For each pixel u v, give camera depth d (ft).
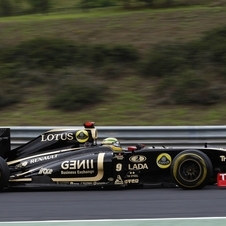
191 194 94.99
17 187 105.70
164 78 211.41
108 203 88.58
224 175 102.22
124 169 104.47
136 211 81.35
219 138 143.02
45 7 344.28
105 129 145.79
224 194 94.22
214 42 236.02
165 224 71.82
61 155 108.06
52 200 93.45
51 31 273.95
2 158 103.81
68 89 202.28
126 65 231.71
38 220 76.95
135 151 105.81
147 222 73.15
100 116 185.88
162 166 104.17
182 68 220.23
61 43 247.50
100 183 104.17
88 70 229.25
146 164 104.68
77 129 111.24
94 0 337.52
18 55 243.40
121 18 282.97
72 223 73.67
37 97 205.98
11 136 149.59
